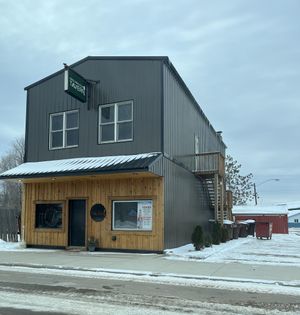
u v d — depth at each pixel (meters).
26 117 20.73
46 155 19.88
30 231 19.56
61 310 7.30
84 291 9.09
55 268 12.74
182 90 20.70
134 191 17.30
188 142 21.75
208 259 14.56
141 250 16.83
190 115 22.52
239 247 20.25
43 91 20.42
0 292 8.94
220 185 24.23
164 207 16.86
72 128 19.42
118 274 11.55
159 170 16.53
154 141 17.23
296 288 9.63
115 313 7.11
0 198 49.72
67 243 18.58
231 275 11.21
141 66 17.92
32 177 17.75
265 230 28.48
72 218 18.81
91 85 18.89
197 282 10.35
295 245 21.84
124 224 17.42
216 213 22.77
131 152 17.66
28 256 15.63
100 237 17.80
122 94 18.14
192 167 22.56
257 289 9.51
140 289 9.39
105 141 18.42
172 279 10.77
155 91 17.50
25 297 8.40
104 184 18.02
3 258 14.98
